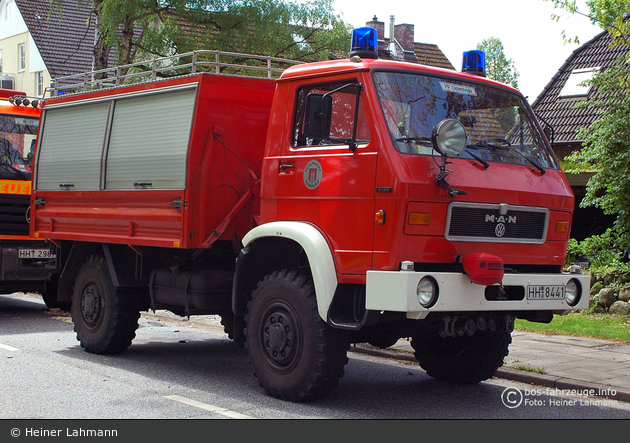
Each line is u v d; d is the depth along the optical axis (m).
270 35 18.56
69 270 8.97
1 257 11.51
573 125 19.67
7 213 11.68
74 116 8.84
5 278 11.57
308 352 5.92
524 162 6.28
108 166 8.12
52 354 8.36
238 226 7.27
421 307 5.32
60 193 8.91
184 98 7.21
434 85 6.16
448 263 5.66
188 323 11.66
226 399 6.28
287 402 6.20
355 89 5.89
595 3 11.35
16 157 11.92
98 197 8.27
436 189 5.51
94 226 8.36
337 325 5.70
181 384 6.90
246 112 7.30
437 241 5.54
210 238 7.02
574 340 9.25
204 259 7.61
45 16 32.50
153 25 19.11
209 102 7.07
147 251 7.99
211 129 7.07
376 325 6.34
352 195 5.73
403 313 5.67
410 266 5.38
